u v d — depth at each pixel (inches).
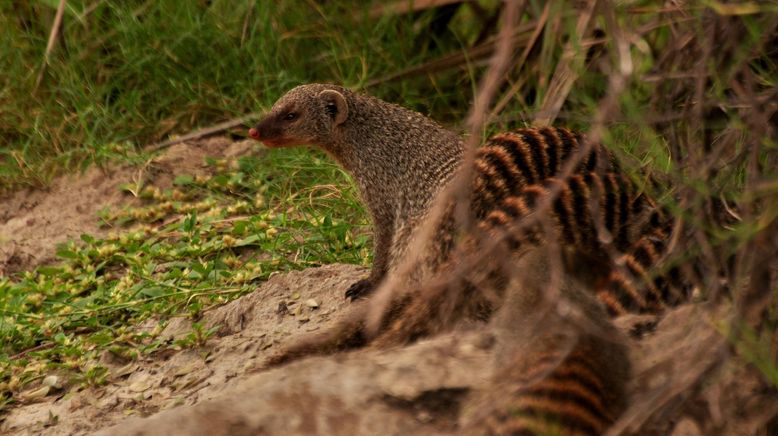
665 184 265.9
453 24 490.3
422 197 362.9
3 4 514.6
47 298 370.0
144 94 495.2
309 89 386.0
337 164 431.5
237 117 481.4
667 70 204.7
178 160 459.5
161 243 394.3
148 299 354.3
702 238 190.5
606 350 206.1
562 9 185.6
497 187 309.4
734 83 186.9
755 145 179.0
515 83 430.3
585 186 282.8
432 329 254.2
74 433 284.0
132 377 310.0
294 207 410.3
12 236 424.5
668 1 210.4
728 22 181.6
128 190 443.5
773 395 204.1
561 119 380.2
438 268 287.1
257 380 238.5
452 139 371.2
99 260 391.2
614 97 160.7
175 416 227.1
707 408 203.9
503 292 246.2
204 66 494.6
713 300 187.8
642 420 189.8
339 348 260.1
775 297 196.7
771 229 184.2
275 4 498.6
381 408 222.1
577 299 211.9
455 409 219.9
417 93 476.4
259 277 362.3
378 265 354.9
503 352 215.0
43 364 322.3
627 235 276.4
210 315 335.3
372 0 498.6
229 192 437.4
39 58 500.4
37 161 467.2
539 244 270.8
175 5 506.6
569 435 189.9
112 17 508.7
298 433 221.8
